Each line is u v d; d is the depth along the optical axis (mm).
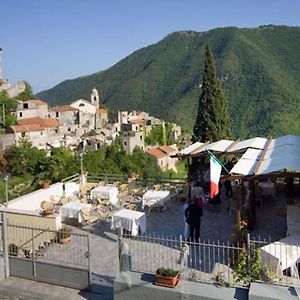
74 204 18672
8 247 13258
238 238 12898
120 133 97312
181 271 11523
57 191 21953
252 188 15891
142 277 11203
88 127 103688
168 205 20125
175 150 94500
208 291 10461
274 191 19688
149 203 19375
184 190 21391
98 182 25312
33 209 19938
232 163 24641
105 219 18156
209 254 12750
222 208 19062
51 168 47594
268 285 10328
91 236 16062
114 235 16094
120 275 11367
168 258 13375
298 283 11141
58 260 13406
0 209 16188
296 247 11914
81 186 23875
